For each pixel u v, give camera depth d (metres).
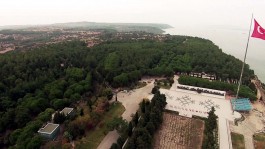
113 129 125.81
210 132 119.50
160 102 148.00
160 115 135.50
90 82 183.38
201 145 120.88
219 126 137.25
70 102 155.62
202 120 144.50
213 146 109.31
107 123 128.12
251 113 156.75
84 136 125.88
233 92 181.50
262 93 198.12
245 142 125.06
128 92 186.25
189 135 129.38
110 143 122.12
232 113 152.12
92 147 118.81
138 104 165.62
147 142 111.44
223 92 177.75
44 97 156.12
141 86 198.88
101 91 171.62
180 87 191.88
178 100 168.25
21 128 130.00
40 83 172.62
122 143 114.12
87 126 131.62
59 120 133.50
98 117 139.38
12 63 193.75
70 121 130.75
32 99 150.12
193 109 156.12
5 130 133.00
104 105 151.50
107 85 191.88
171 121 142.88
